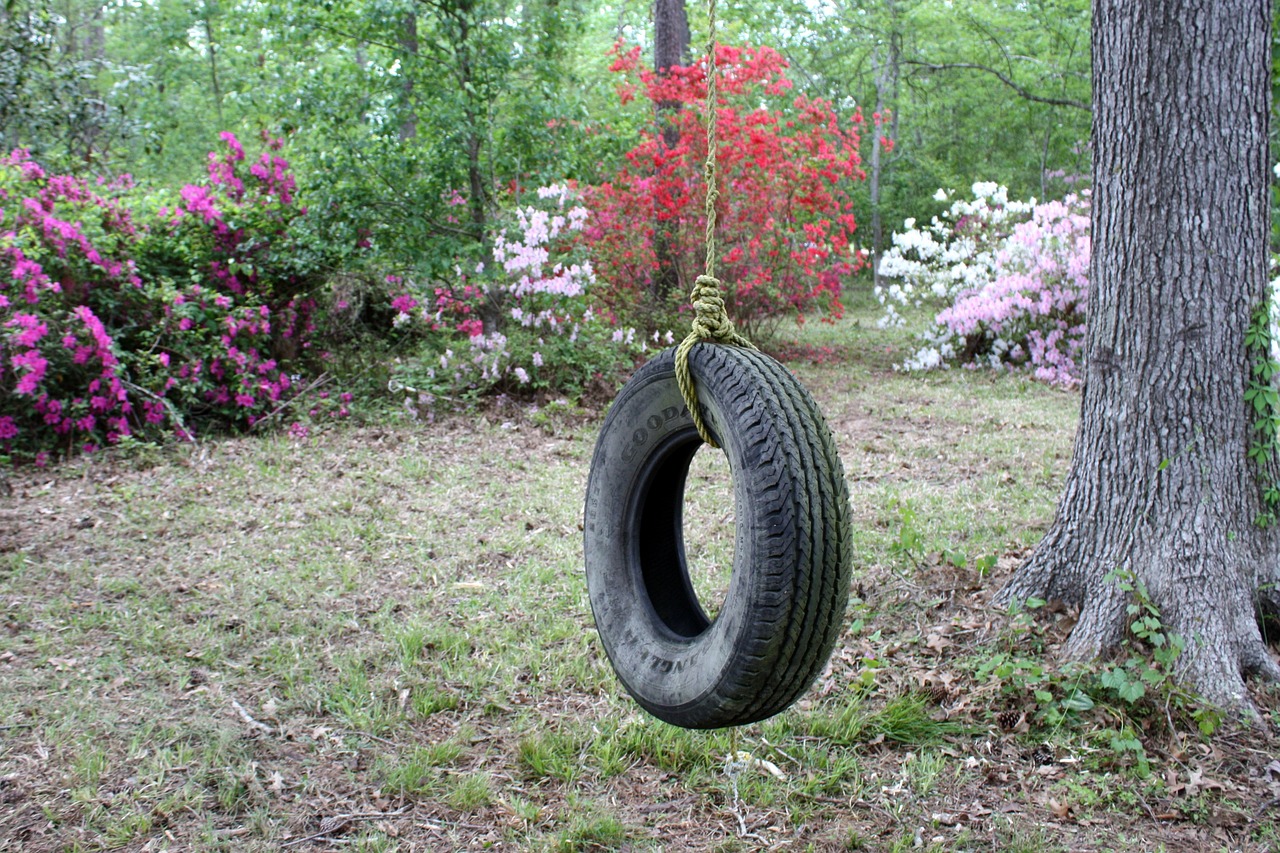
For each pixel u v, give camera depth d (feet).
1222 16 13.43
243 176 31.58
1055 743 12.25
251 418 28.25
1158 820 10.94
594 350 32.76
